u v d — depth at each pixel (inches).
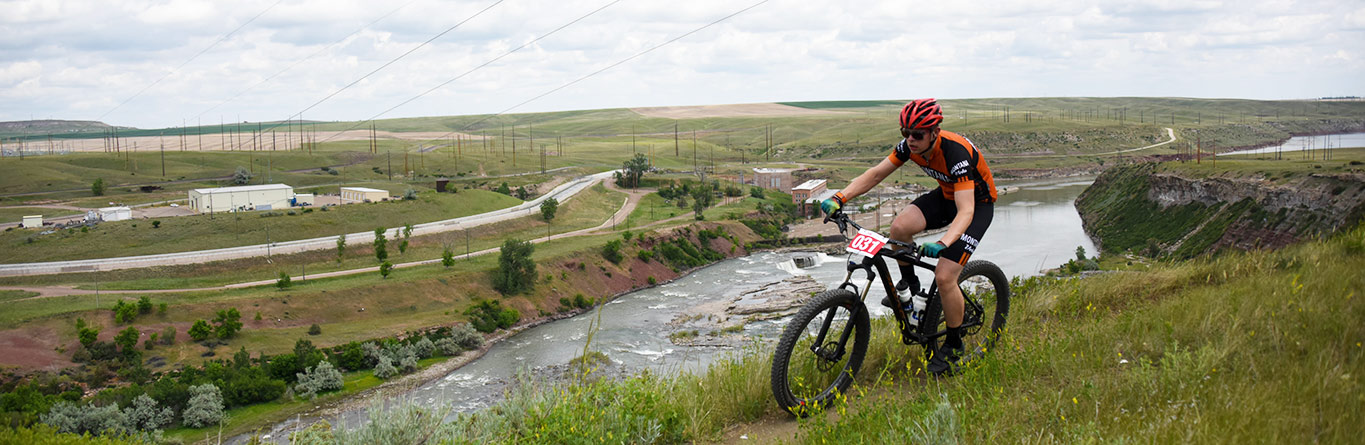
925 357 242.4
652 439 215.9
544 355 3129.9
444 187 6791.3
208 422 2313.0
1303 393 182.5
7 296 3597.4
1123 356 252.2
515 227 5861.2
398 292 3843.5
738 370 251.6
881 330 286.2
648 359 2768.2
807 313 225.1
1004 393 215.6
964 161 213.3
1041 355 245.0
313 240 5004.9
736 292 4328.3
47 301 3457.2
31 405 2407.7
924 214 237.0
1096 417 187.2
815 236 5994.1
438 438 227.0
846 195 234.1
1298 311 252.5
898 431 190.2
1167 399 199.6
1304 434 165.6
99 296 3555.6
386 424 227.1
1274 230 4761.3
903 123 216.1
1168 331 255.1
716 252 5556.1
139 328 3201.3
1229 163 6092.5
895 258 227.9
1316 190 4662.9
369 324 3513.8
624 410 224.4
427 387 2738.7
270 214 5462.6
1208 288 324.8
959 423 188.4
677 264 5123.0
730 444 221.0
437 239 5270.7
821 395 235.6
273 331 3326.8
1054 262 4446.4
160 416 2330.2
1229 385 199.3
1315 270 319.0
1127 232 5944.9
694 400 235.5
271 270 4343.0
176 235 4913.9
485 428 229.1
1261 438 162.4
